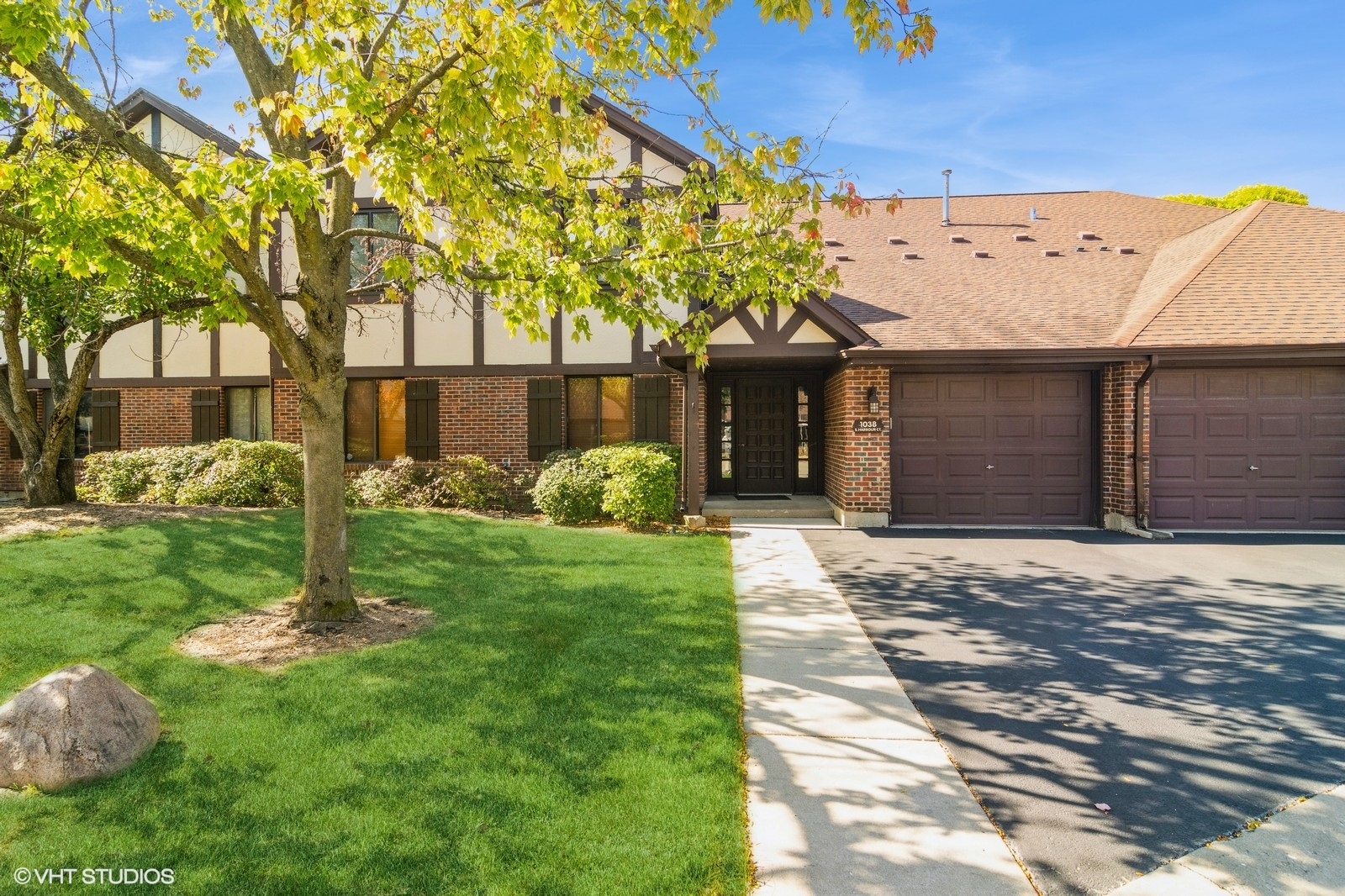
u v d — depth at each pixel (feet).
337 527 19.85
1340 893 9.34
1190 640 19.97
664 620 20.47
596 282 20.95
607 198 24.31
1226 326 36.70
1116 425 38.17
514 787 11.38
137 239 17.25
